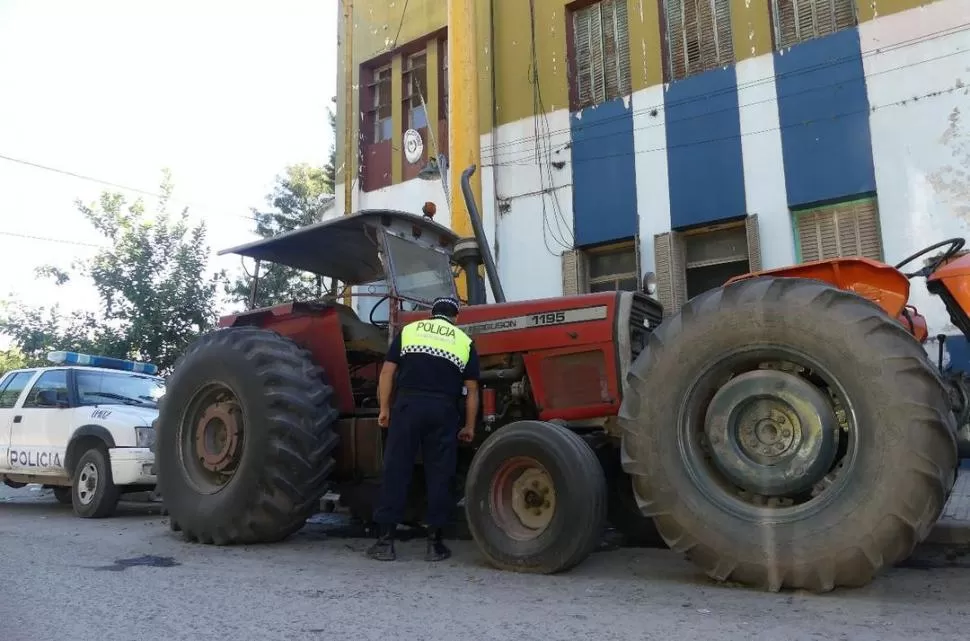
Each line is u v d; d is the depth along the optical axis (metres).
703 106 10.27
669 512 3.71
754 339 3.66
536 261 11.59
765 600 3.38
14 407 8.55
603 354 4.57
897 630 2.88
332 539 5.52
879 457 3.27
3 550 5.07
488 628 3.00
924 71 8.71
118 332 17.31
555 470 4.06
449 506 4.56
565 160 11.48
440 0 13.53
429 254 6.12
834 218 9.25
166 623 3.12
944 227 8.41
